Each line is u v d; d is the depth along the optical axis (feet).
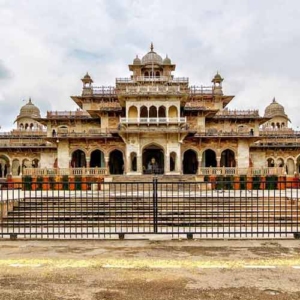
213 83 180.34
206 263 31.63
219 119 171.12
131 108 147.23
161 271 29.12
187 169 170.50
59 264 31.40
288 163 191.11
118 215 60.08
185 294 23.88
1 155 185.88
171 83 168.04
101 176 126.62
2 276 27.89
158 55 183.62
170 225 55.42
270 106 240.12
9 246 40.06
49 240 43.32
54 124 173.78
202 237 45.01
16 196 80.89
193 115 164.04
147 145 146.10
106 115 163.63
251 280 26.78
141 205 64.95
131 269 29.68
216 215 59.00
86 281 26.61
